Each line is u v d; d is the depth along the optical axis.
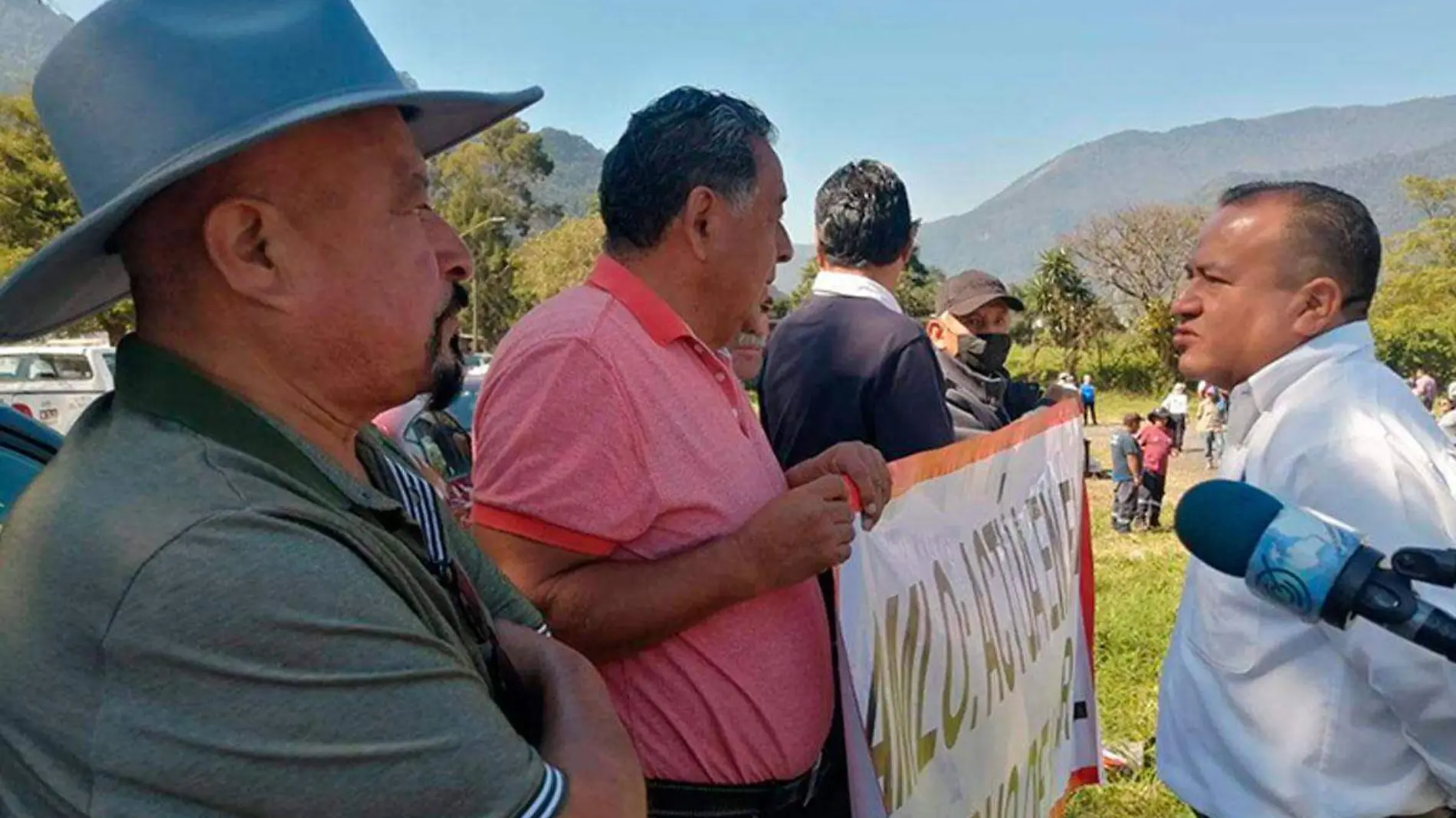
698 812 1.79
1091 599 3.73
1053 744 3.19
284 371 1.12
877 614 2.04
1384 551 1.81
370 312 1.13
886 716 2.03
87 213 1.06
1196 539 1.61
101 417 1.07
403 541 1.17
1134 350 50.06
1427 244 57.84
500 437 1.74
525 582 1.72
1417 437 1.93
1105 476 19.56
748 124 1.91
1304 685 1.95
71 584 0.92
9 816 0.94
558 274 68.31
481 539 1.77
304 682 0.93
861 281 3.09
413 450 4.48
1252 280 2.09
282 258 1.09
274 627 0.93
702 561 1.69
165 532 0.93
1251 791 2.07
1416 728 1.80
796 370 3.02
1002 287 4.70
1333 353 2.05
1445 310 53.12
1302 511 1.54
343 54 1.11
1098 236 55.59
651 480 1.72
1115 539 12.77
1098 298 52.12
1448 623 1.40
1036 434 3.09
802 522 1.70
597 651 1.73
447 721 0.99
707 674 1.78
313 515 1.01
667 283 1.89
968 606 2.46
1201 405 23.80
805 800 1.95
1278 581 1.50
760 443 2.02
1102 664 5.97
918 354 2.92
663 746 1.78
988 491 2.67
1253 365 2.13
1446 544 1.83
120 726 0.91
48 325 1.21
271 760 0.92
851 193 3.09
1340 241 2.04
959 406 4.51
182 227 1.07
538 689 1.31
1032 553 2.99
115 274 1.22
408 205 1.17
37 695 0.93
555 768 1.09
